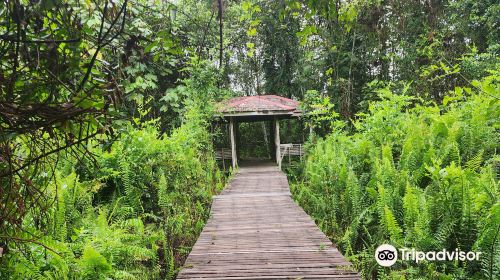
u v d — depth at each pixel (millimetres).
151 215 5445
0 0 1235
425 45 12969
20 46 1323
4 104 1249
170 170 6770
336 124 10805
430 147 5770
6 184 1604
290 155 15000
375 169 6141
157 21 1833
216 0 2074
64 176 4430
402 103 8398
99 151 4953
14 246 2111
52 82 1344
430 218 3977
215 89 11430
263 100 14461
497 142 5742
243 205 6824
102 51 1619
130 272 3789
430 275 3473
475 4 11406
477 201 3627
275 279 3209
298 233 4773
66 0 1438
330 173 7125
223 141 19500
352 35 13438
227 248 4191
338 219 5949
